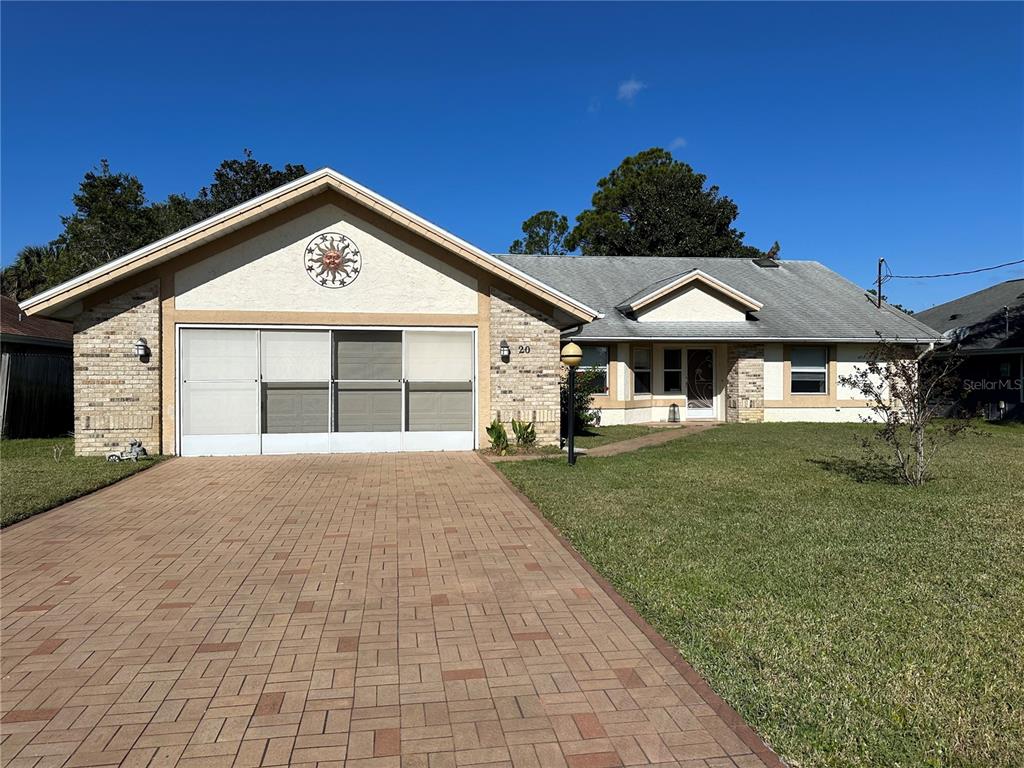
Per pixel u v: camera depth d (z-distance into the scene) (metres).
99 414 12.52
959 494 9.08
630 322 20.14
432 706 3.65
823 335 20.23
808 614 4.84
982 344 23.56
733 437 16.14
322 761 3.15
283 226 13.02
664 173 43.03
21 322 18.81
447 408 13.63
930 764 3.12
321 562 6.20
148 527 7.46
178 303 12.71
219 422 12.89
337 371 13.27
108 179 40.94
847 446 14.29
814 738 3.32
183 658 4.23
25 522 7.67
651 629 4.63
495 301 13.74
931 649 4.28
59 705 3.67
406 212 12.88
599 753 3.22
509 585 5.55
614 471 10.99
